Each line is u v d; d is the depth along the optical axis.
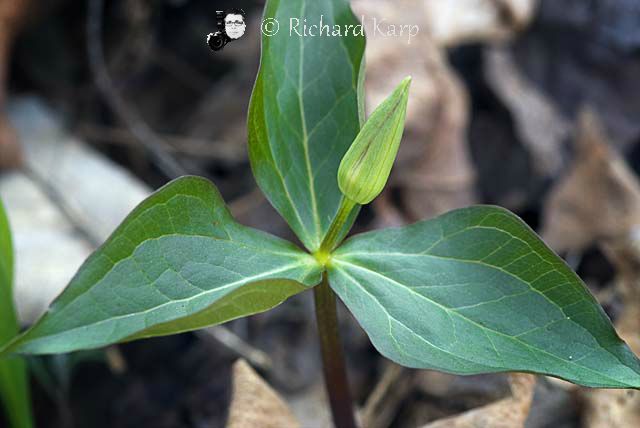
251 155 0.29
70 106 0.48
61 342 0.25
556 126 0.48
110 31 0.49
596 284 0.42
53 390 0.38
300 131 0.30
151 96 0.49
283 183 0.30
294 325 0.41
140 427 0.40
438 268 0.28
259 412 0.34
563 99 0.49
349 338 0.41
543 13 0.51
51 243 0.38
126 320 0.26
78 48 0.49
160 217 0.27
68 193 0.41
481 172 0.47
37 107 0.47
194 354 0.41
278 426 0.34
